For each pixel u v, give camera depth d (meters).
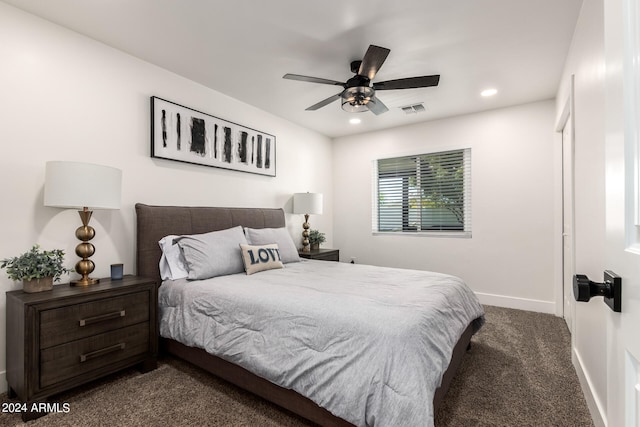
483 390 1.90
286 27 2.14
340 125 4.41
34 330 1.63
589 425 1.59
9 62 1.91
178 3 1.89
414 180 4.42
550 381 2.00
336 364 1.41
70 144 2.17
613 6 0.66
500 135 3.71
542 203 3.48
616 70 0.65
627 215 0.61
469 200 3.97
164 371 2.14
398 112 3.85
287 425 1.58
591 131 1.77
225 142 3.26
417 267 4.32
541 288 3.48
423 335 1.42
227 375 1.87
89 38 2.27
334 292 1.92
